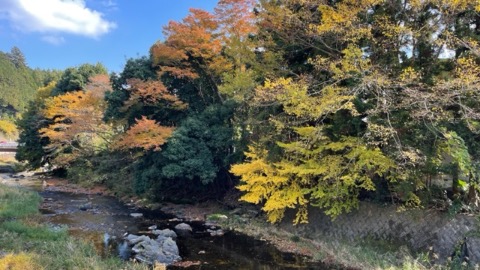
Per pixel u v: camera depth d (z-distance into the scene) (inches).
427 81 365.4
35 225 458.0
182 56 683.4
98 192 924.6
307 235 484.1
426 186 383.2
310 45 457.7
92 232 504.4
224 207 671.8
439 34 369.7
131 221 592.7
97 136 1075.9
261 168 466.9
